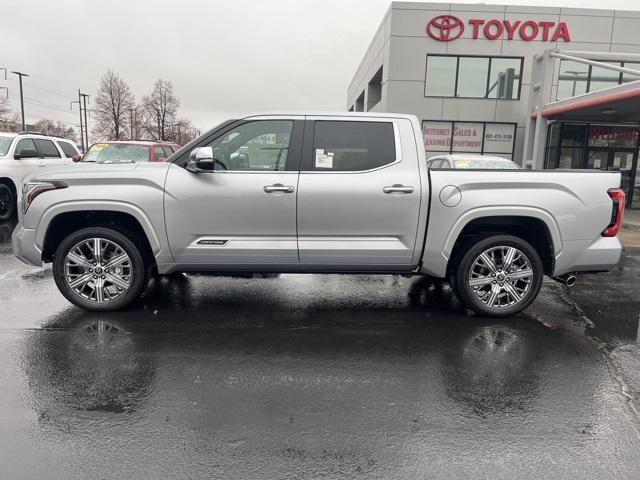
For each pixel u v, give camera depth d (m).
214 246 4.70
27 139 12.02
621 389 3.55
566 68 18.72
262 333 4.52
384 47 20.33
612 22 18.64
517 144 19.53
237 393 3.40
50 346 4.13
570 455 2.75
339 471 2.60
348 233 4.71
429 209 4.69
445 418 3.12
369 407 3.25
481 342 4.39
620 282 6.78
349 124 4.77
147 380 3.56
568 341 4.45
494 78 19.22
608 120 17.33
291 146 4.71
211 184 4.61
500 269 4.93
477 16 18.80
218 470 2.59
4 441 2.80
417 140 4.80
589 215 4.77
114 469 2.58
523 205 4.69
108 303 4.93
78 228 5.05
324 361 3.95
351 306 5.38
